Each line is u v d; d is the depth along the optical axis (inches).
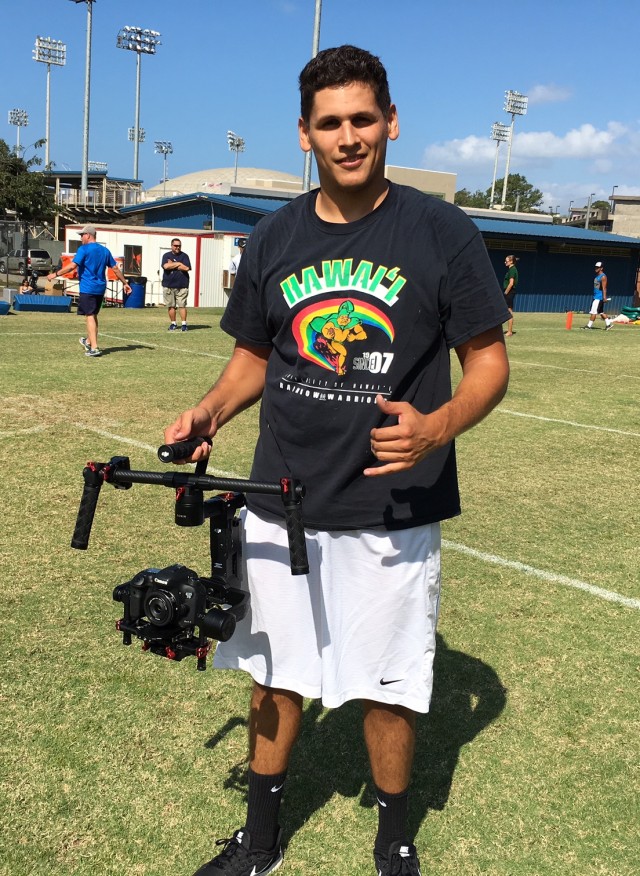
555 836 97.6
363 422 77.4
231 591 83.0
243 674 129.3
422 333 77.2
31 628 140.2
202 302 971.9
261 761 87.4
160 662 131.3
